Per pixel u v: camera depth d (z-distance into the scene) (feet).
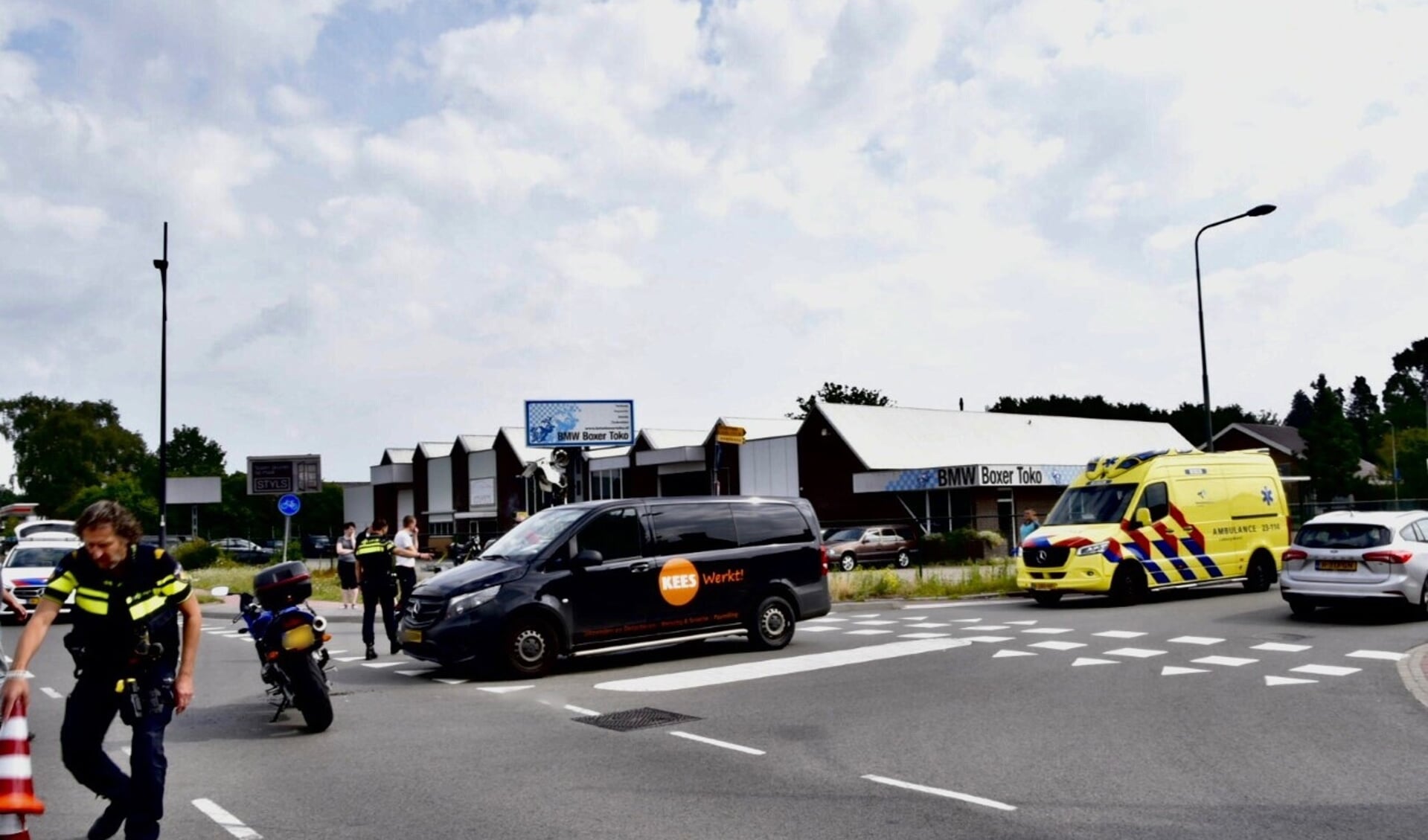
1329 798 20.22
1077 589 59.00
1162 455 63.10
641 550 40.19
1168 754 24.13
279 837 18.47
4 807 15.70
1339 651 40.04
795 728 27.55
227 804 20.71
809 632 49.85
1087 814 19.34
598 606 38.75
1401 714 28.43
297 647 27.76
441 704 32.40
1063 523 63.10
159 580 17.48
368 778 22.79
